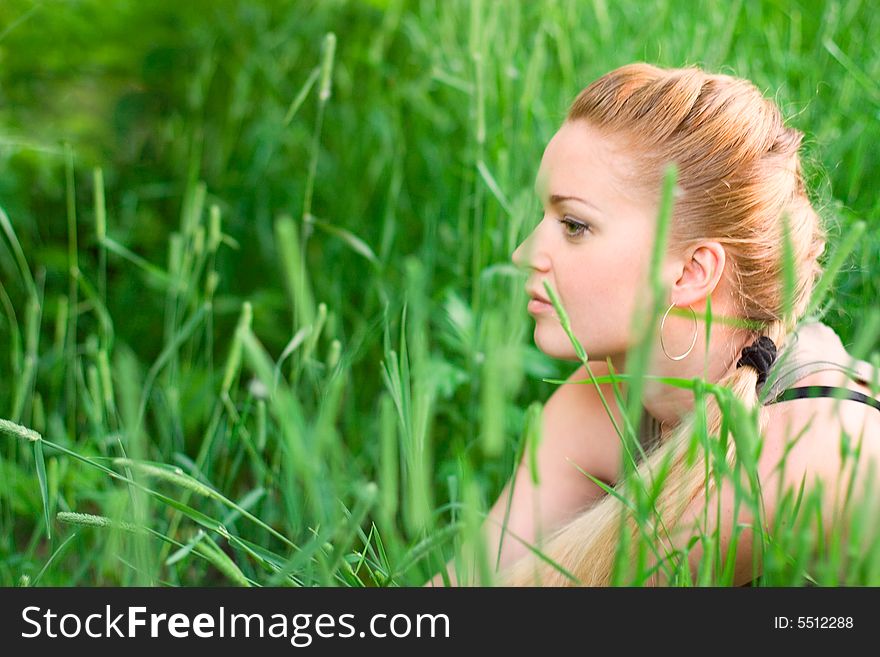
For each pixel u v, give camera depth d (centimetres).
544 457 318
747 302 265
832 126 405
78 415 441
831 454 242
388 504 164
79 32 638
